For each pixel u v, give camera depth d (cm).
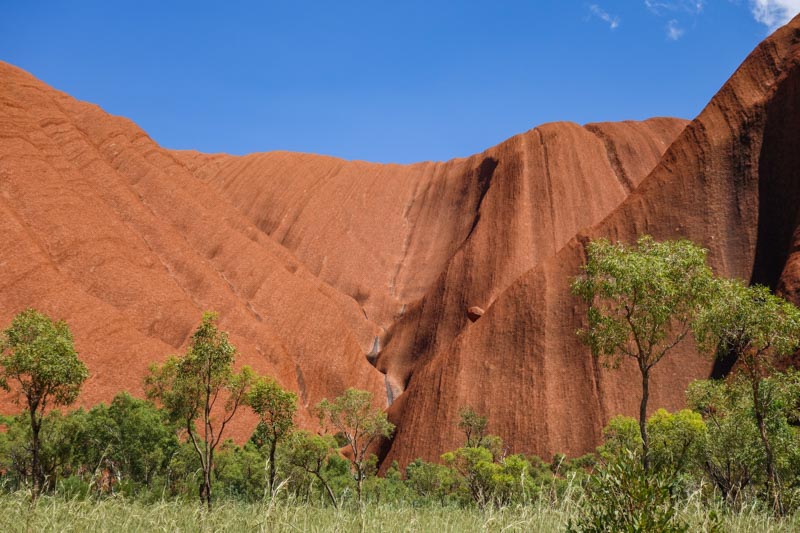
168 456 3647
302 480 2906
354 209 15900
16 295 7038
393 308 13700
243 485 3044
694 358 6519
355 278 14288
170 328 8225
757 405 1944
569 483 716
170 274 9612
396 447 7662
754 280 7019
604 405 6775
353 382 10669
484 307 11775
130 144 11769
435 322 12012
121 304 8112
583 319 7706
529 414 7138
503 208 13388
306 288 11331
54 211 8488
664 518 611
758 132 7844
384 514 773
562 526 691
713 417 2289
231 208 12838
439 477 3675
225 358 2488
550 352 7631
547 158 14038
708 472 2141
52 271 7506
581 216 13262
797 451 2016
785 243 6994
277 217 15350
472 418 6594
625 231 8250
